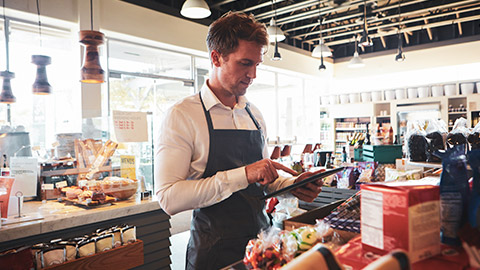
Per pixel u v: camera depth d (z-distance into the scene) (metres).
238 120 1.55
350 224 0.94
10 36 4.23
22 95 4.25
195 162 1.42
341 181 2.90
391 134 3.02
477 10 7.28
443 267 0.61
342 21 7.86
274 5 6.80
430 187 0.68
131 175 2.96
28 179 2.36
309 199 1.35
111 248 2.32
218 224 1.38
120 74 5.41
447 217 0.71
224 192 1.21
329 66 9.90
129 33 5.18
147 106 5.81
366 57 9.41
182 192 1.23
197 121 1.40
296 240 0.84
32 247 2.05
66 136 2.90
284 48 8.38
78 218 2.34
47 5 4.32
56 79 4.63
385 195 0.67
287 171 1.31
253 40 1.28
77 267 2.12
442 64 8.15
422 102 7.75
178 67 6.36
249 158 1.54
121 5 5.08
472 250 0.59
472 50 7.73
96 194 2.57
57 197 2.78
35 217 2.27
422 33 8.52
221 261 1.37
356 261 0.66
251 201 1.45
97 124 2.91
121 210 2.58
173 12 5.84
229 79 1.36
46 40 4.57
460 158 0.72
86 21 4.63
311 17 7.23
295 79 9.55
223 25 1.30
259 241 0.84
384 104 8.91
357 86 9.91
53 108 4.54
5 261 1.87
